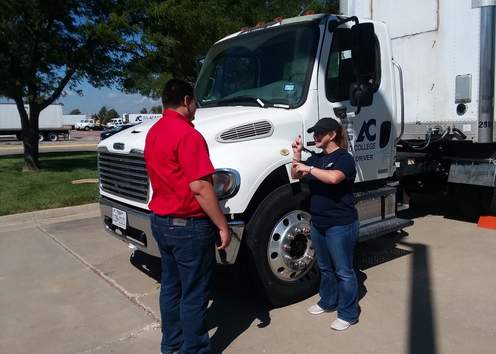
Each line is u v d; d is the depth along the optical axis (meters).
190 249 3.35
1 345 4.09
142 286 5.24
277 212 4.35
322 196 3.97
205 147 3.29
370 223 5.14
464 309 4.41
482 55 6.07
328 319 4.29
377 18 7.07
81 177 12.49
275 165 4.26
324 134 3.94
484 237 6.55
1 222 8.16
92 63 13.69
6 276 5.68
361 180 5.18
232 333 4.12
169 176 3.28
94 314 4.62
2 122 46.56
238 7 15.97
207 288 3.49
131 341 4.09
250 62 5.24
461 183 6.77
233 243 4.07
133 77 14.20
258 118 4.43
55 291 5.20
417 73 6.74
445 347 3.77
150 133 3.45
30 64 13.35
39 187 10.66
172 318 3.69
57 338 4.18
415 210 8.22
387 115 5.37
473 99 6.20
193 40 14.46
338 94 4.90
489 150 6.57
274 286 4.43
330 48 4.81
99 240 7.02
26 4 12.27
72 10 13.48
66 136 48.59
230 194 4.01
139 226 4.44
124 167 4.65
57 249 6.67
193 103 3.46
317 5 16.23
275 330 4.14
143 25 13.77
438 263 5.60
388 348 3.78
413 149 6.95
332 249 4.02
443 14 6.39
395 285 5.00
